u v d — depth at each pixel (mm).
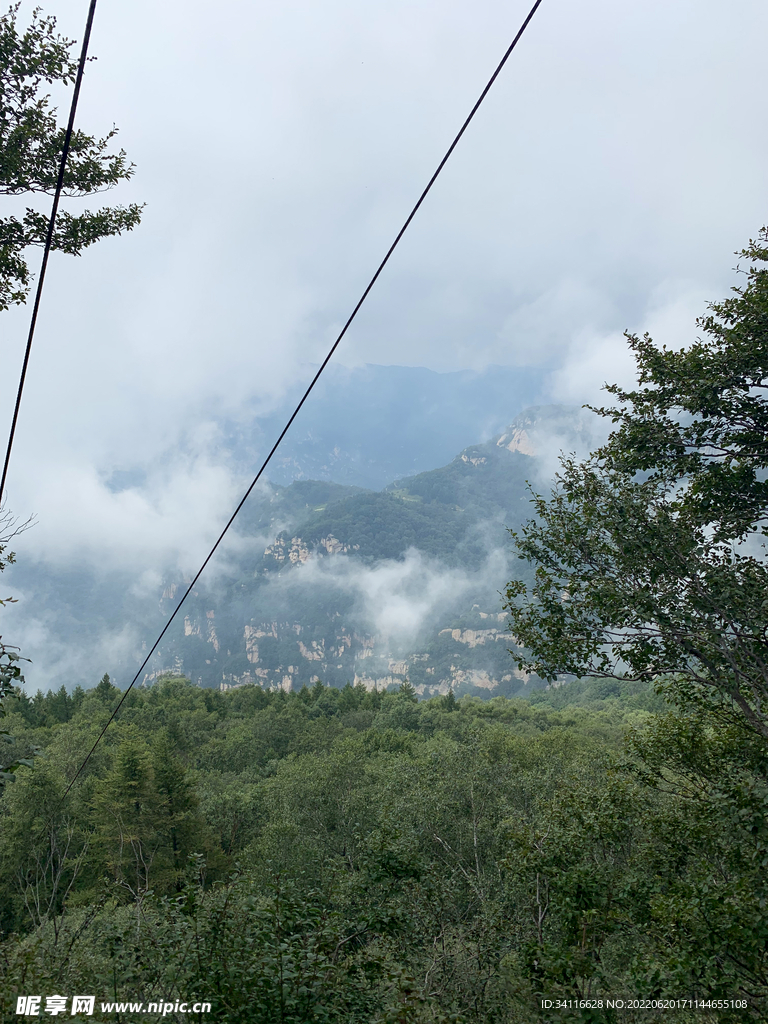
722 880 11766
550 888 13312
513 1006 11102
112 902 17812
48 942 10117
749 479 12305
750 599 10602
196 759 89938
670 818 12625
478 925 13625
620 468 12930
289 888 10156
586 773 32438
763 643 10984
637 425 12773
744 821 10250
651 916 11352
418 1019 7797
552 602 12836
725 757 12836
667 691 13922
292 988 7613
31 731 81125
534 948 10812
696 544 11906
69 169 11773
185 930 8695
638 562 11633
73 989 8359
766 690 10570
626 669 13031
